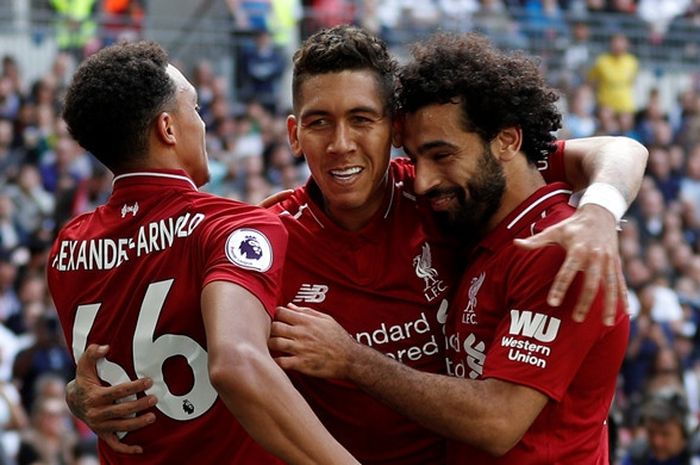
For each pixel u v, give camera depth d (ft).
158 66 16.56
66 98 16.71
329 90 17.21
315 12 68.54
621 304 16.97
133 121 16.31
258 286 14.92
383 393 16.48
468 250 18.26
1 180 56.95
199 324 15.51
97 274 16.38
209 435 15.70
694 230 65.46
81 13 67.21
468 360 17.61
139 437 16.11
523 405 16.35
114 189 16.74
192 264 15.55
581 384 16.96
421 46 17.79
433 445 18.24
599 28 75.31
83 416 16.28
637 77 75.77
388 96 17.48
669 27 77.05
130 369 15.97
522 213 17.47
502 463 17.01
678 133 72.18
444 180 17.38
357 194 17.52
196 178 16.97
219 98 63.46
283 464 15.89
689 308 56.03
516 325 16.67
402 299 18.28
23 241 53.93
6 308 48.49
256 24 67.67
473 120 17.11
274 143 61.87
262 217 15.67
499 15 71.72
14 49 66.13
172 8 70.28
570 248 15.70
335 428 18.19
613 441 23.62
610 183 17.26
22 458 39.14
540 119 17.60
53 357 44.86
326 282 18.30
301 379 18.11
